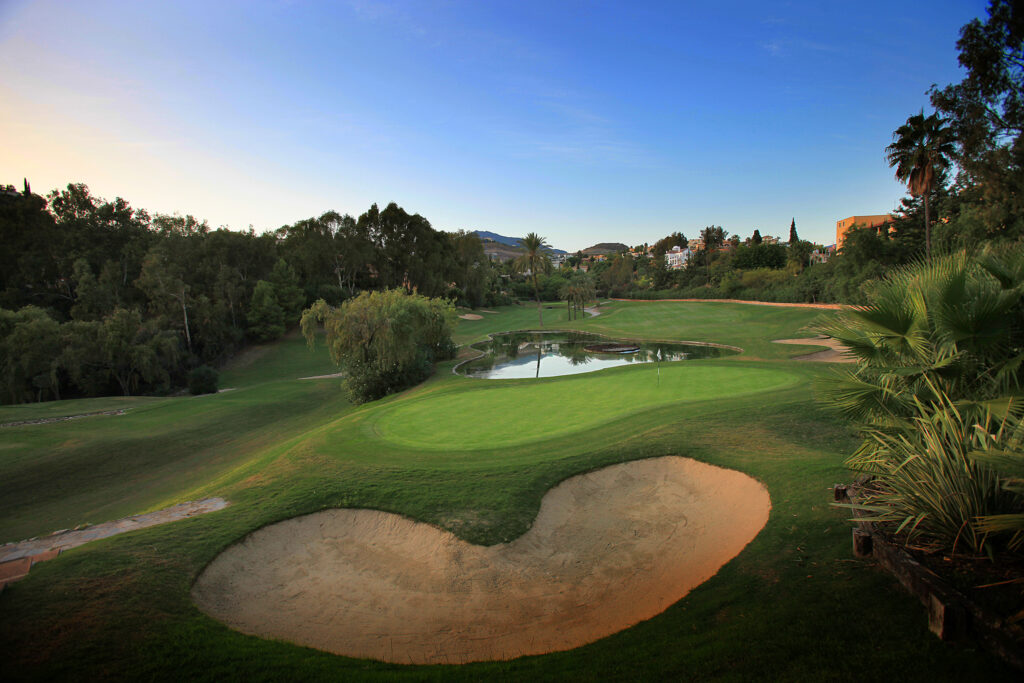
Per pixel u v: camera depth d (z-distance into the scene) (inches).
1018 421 198.7
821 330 287.0
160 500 516.1
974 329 219.1
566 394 732.0
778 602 203.5
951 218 1644.9
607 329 2092.8
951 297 225.0
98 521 480.7
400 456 458.3
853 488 270.4
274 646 224.7
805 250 3093.0
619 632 216.2
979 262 250.1
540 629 249.0
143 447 738.2
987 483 194.2
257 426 917.8
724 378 788.6
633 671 175.3
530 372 1270.9
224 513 354.0
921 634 165.3
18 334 1309.1
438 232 3115.2
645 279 4512.8
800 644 171.2
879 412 253.3
